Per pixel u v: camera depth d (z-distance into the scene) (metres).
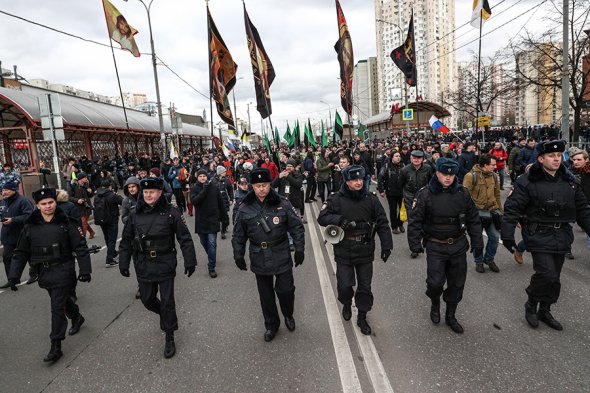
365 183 4.08
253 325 4.45
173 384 3.39
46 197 3.97
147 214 4.02
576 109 17.08
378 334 4.08
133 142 32.94
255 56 12.16
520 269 5.89
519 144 13.66
